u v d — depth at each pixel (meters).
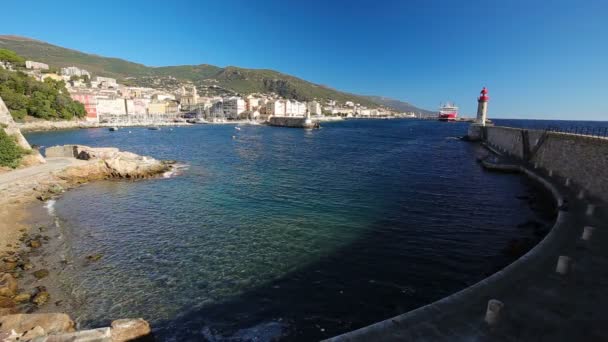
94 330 9.27
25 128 98.31
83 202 25.55
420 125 191.62
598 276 10.21
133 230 19.50
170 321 11.12
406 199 26.25
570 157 26.38
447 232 18.86
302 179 34.66
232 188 30.38
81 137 87.31
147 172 35.84
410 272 14.23
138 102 188.88
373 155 56.06
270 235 18.61
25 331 9.53
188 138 90.62
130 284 13.38
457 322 8.04
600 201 19.47
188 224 20.55
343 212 22.86
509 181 32.81
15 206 24.09
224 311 11.66
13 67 145.88
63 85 130.12
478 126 80.12
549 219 20.66
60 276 13.95
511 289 9.50
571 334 7.56
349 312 11.52
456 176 36.03
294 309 11.73
